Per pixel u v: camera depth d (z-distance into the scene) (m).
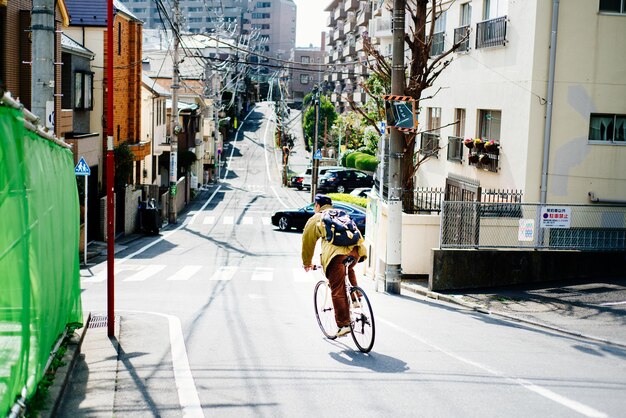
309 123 91.88
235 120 106.44
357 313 8.52
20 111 4.69
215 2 181.75
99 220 28.25
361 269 21.92
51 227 6.40
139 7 184.62
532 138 18.98
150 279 18.73
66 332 7.77
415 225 18.14
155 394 6.43
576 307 13.77
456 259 16.11
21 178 4.86
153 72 76.81
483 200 21.92
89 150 28.02
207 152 75.81
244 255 25.72
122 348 8.45
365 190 39.53
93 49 34.31
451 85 25.20
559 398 6.40
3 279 4.29
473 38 23.05
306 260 9.02
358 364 7.78
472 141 22.39
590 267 17.05
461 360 8.10
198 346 8.67
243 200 53.91
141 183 42.50
